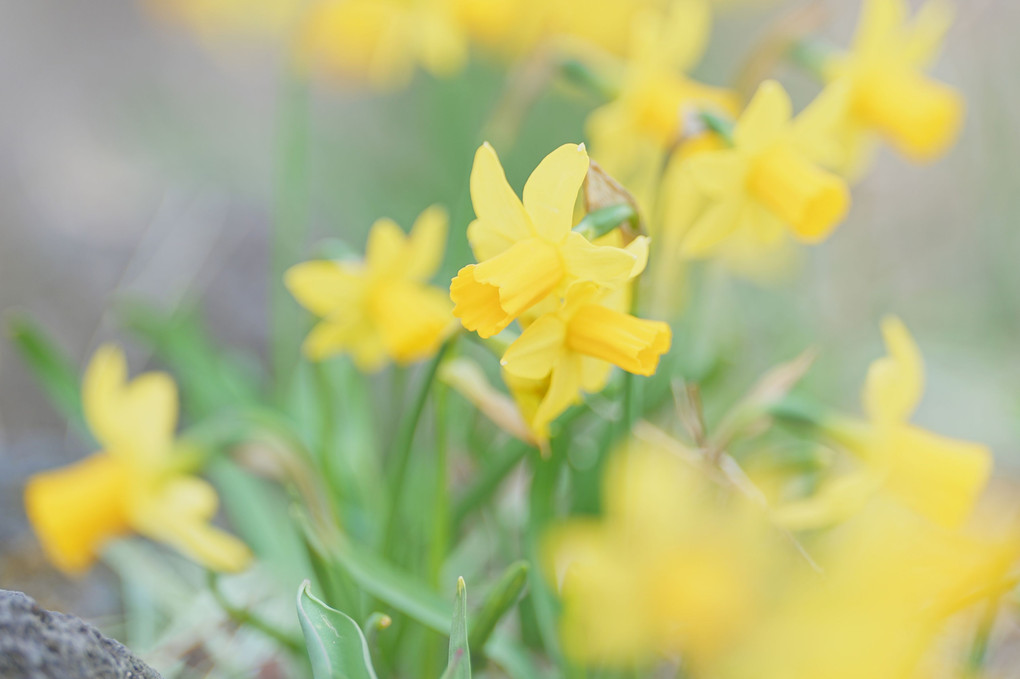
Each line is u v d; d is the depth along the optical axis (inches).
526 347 27.0
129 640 31.6
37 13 79.0
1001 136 42.6
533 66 32.5
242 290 42.9
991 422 38.1
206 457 30.3
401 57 44.5
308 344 30.3
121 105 70.4
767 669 26.6
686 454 28.5
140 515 30.4
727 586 27.0
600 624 27.4
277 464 30.3
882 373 28.4
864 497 28.5
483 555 32.7
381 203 50.5
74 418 32.4
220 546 30.3
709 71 55.9
